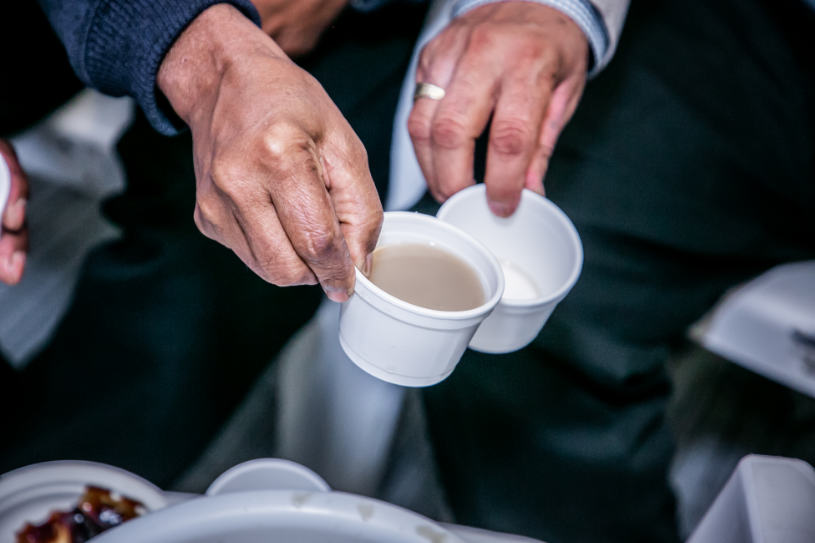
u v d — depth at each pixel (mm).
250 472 636
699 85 847
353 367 967
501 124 627
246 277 874
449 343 548
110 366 833
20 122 832
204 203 551
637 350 803
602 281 802
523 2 707
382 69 862
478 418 832
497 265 573
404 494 1005
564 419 804
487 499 828
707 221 827
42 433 788
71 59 621
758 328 1104
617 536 800
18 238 703
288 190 511
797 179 862
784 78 860
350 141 550
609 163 814
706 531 550
